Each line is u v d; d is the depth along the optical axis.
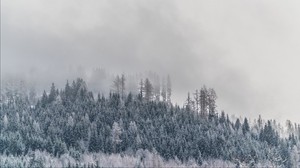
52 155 168.75
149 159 170.62
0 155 162.00
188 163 177.12
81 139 184.88
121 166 163.25
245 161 182.88
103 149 178.88
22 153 168.12
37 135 184.12
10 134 178.25
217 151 186.75
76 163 154.88
